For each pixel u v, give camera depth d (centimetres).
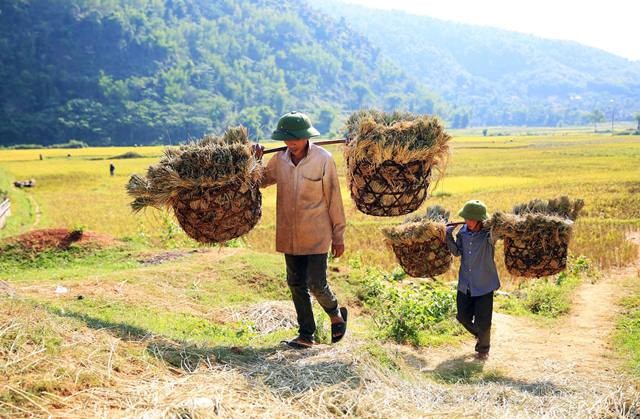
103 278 865
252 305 808
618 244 1689
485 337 711
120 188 4031
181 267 966
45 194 3656
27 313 443
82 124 12569
